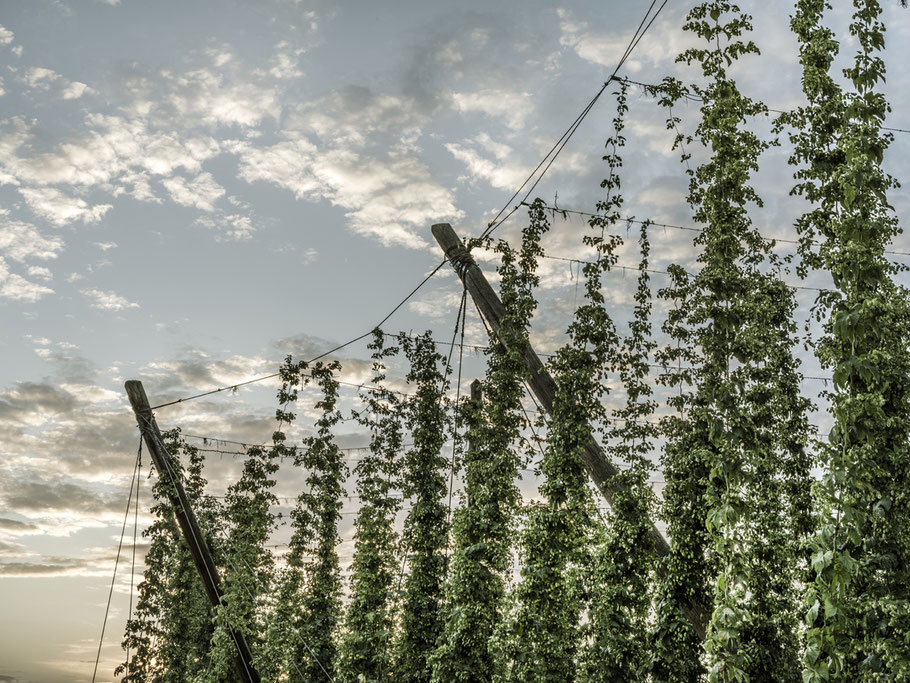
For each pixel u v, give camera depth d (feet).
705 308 44.52
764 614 45.96
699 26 45.34
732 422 41.98
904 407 35.29
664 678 47.65
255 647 92.99
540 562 53.62
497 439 63.46
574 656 55.52
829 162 35.88
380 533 81.87
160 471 89.40
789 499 49.98
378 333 82.99
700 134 46.11
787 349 52.08
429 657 63.93
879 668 32.24
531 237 59.88
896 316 35.70
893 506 34.27
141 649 115.14
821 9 36.88
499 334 60.54
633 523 51.78
